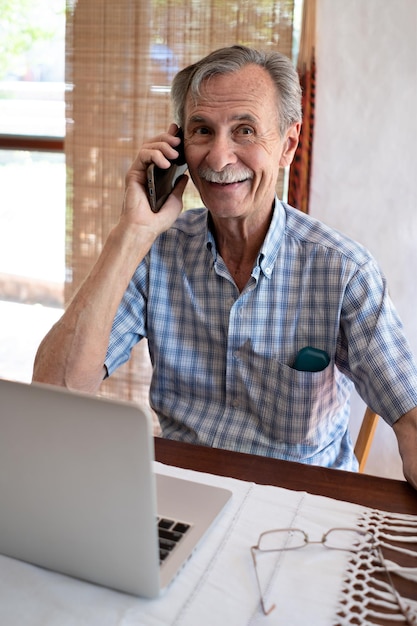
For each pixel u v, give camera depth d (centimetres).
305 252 140
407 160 201
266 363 141
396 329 135
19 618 76
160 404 152
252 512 96
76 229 251
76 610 77
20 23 277
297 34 206
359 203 208
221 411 146
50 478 77
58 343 129
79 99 238
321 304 138
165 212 139
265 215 138
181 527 91
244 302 141
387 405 129
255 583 82
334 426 147
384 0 192
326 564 86
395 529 93
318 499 100
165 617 76
